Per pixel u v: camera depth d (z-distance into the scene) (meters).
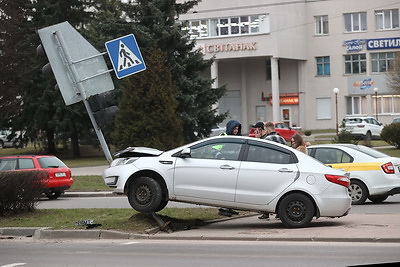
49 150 112.19
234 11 144.25
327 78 151.88
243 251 23.66
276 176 28.47
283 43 144.62
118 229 29.06
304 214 28.39
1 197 33.91
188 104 85.38
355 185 39.31
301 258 21.67
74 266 21.81
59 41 28.36
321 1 151.50
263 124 34.12
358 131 113.81
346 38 150.50
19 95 101.19
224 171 28.83
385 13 148.38
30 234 29.97
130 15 88.06
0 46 88.31
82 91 28.22
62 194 55.81
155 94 65.81
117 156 31.39
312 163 28.58
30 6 100.56
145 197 29.48
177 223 30.20
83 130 102.00
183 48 88.12
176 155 29.58
